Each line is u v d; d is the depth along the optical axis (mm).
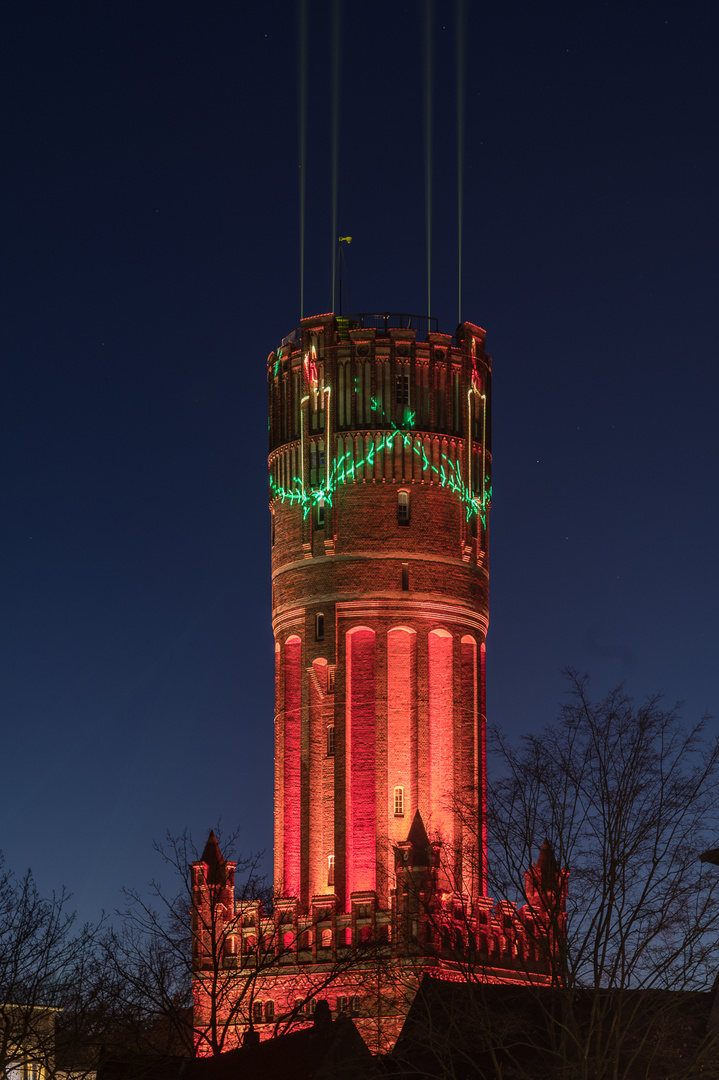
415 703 112188
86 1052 82250
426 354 117062
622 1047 73312
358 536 114500
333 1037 75750
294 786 114250
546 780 74500
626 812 71500
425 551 114562
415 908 95312
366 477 115125
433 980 82562
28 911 78250
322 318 117875
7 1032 75562
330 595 114375
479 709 115062
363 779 111188
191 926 106875
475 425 118750
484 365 120062
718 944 68375
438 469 115938
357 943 99875
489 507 120000
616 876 70562
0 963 76188
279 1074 75000
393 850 104312
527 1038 76562
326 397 116688
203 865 109188
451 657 114250
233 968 106250
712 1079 67812
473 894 104500
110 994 84500
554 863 73812
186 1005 95375
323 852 111250
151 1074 79250
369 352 116562
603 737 73938
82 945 79812
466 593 115688
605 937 69562
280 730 115812
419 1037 75062
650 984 68312
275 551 118562
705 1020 73125
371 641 113375
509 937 94125
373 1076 74375
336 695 112688
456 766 112062
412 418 116000
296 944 105812
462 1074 78188
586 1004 77125
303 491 116688
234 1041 104000
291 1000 104188
